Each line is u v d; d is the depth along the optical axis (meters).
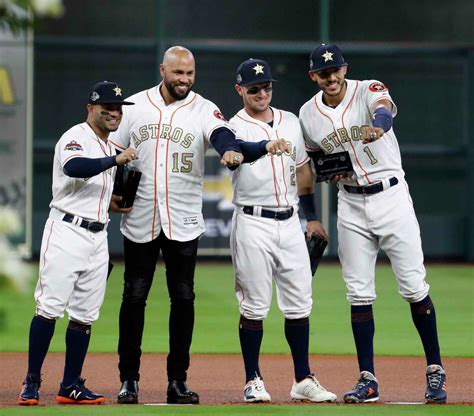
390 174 23.23
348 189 23.53
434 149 84.06
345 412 20.52
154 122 22.34
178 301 22.52
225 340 37.34
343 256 23.70
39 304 21.81
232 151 21.09
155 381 27.33
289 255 22.78
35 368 22.00
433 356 23.44
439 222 83.06
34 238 78.56
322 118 23.22
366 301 23.44
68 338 22.20
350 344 36.50
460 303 51.47
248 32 83.06
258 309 22.70
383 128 21.25
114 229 78.56
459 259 83.38
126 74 81.94
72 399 22.23
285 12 83.31
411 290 23.19
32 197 79.81
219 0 82.81
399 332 40.09
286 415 19.95
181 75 22.11
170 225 22.30
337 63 22.53
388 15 84.12
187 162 22.39
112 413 20.03
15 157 73.38
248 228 22.53
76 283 22.11
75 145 21.33
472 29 84.81
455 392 25.56
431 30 84.50
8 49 73.12
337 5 84.00
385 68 84.50
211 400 23.97
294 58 83.44
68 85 81.31
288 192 22.72
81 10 81.25
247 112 23.05
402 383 27.39
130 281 22.50
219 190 78.50
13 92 73.31
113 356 32.62
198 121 22.45
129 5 81.69
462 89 84.62
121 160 20.75
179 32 82.50
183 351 22.55
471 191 82.38
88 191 21.77
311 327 41.69
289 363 31.45
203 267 73.19
